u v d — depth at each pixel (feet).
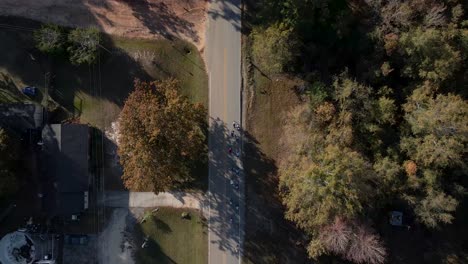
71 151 189.37
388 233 194.80
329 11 176.96
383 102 170.81
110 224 196.85
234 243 194.90
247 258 194.70
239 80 195.52
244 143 195.11
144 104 166.61
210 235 195.72
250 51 194.80
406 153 175.32
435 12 165.58
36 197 195.21
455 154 163.63
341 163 159.74
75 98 196.54
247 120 195.42
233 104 195.42
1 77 195.93
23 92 195.31
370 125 172.24
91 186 195.93
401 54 172.35
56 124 189.88
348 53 183.32
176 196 196.75
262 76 195.31
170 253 196.34
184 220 196.24
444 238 195.11
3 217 194.90
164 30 197.26
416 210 176.65
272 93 195.31
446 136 165.37
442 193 171.01
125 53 196.75
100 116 196.24
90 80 196.34
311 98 178.91
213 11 195.62
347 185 161.48
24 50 195.62
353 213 164.14
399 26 171.83
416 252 195.00
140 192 196.85
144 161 165.58
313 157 168.04
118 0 196.75
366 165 167.63
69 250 196.54
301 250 194.08
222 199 195.31
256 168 194.90
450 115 161.58
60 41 188.75
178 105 169.27
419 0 165.27
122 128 168.25
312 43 184.34
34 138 194.08
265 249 194.80
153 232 196.75
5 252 191.72
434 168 171.53
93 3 196.65
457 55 165.37
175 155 173.88
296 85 194.08
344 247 172.65
